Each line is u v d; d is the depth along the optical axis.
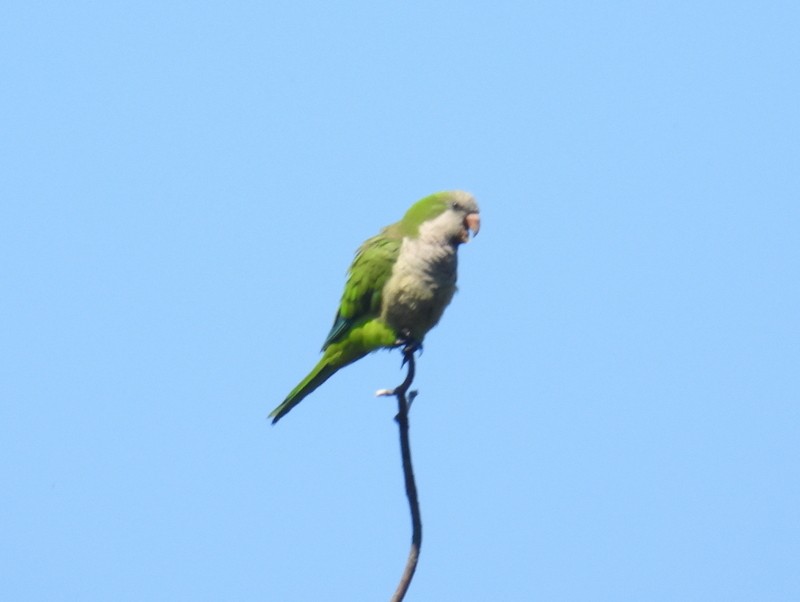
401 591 8.27
